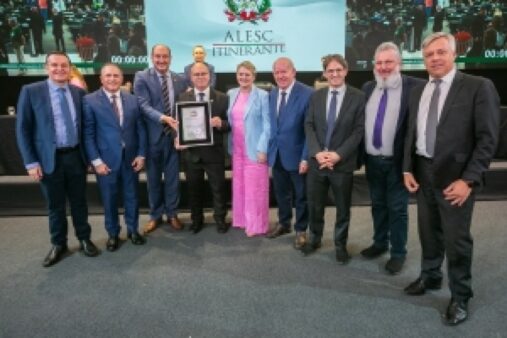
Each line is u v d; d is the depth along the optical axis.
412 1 4.67
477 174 1.79
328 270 2.59
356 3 4.68
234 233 3.22
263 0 4.67
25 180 3.79
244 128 3.02
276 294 2.30
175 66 4.79
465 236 1.93
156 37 4.71
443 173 1.89
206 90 3.02
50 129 2.51
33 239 3.19
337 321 2.04
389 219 2.55
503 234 3.12
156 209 3.29
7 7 4.60
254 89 2.98
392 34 4.75
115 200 2.89
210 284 2.42
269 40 4.77
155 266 2.67
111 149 2.76
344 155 2.46
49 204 2.68
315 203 2.71
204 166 3.11
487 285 2.37
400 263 2.55
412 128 2.07
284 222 3.17
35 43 4.70
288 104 2.80
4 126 3.67
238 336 1.93
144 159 2.96
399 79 2.34
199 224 3.24
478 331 1.95
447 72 1.88
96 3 4.61
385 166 2.45
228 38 4.75
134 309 2.17
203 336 1.94
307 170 2.75
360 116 2.47
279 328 1.99
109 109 2.72
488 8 4.71
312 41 4.77
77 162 2.67
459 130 1.83
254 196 3.09
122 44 4.71
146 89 3.10
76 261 2.76
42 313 2.15
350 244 3.01
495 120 1.78
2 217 3.73
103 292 2.35
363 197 3.87
